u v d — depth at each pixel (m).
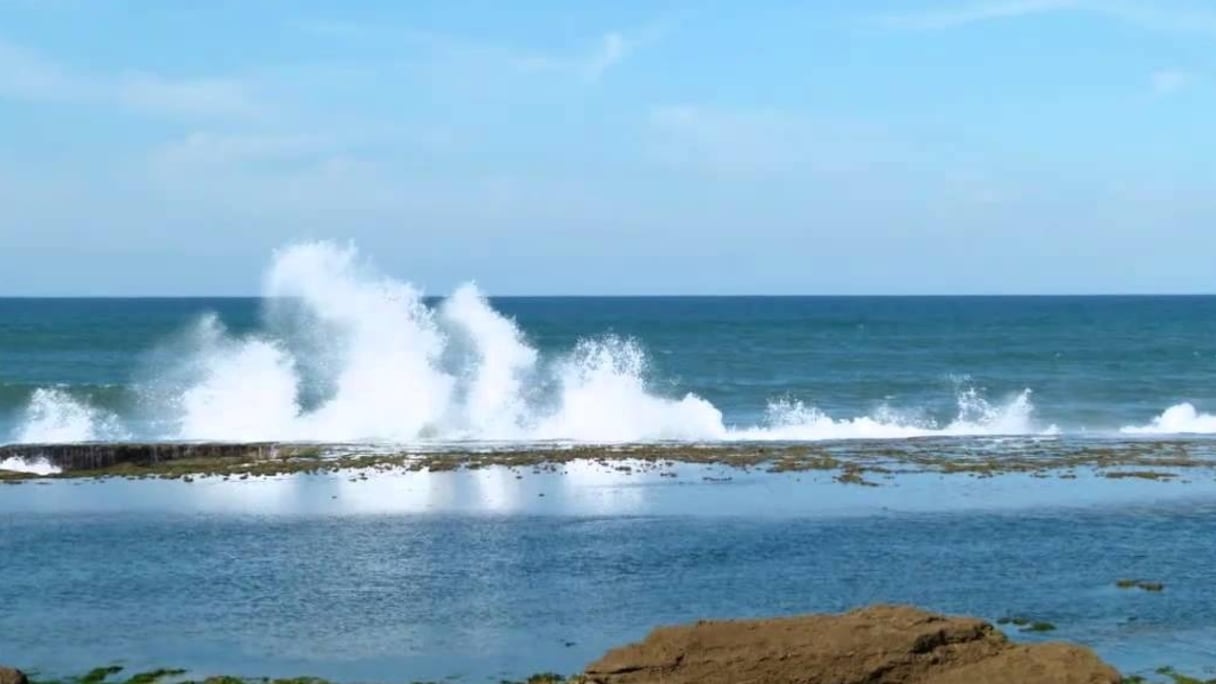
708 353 83.31
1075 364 73.44
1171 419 45.84
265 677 16.28
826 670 14.48
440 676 16.34
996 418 46.53
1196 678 16.11
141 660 17.06
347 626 18.73
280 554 23.50
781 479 31.89
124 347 86.06
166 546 24.19
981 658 14.84
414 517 27.02
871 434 42.84
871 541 24.48
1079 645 16.17
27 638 18.11
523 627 18.64
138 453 35.38
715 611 19.44
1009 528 25.75
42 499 29.38
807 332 113.94
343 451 36.97
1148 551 23.66
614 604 19.91
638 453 36.19
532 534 25.22
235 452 36.22
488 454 36.12
